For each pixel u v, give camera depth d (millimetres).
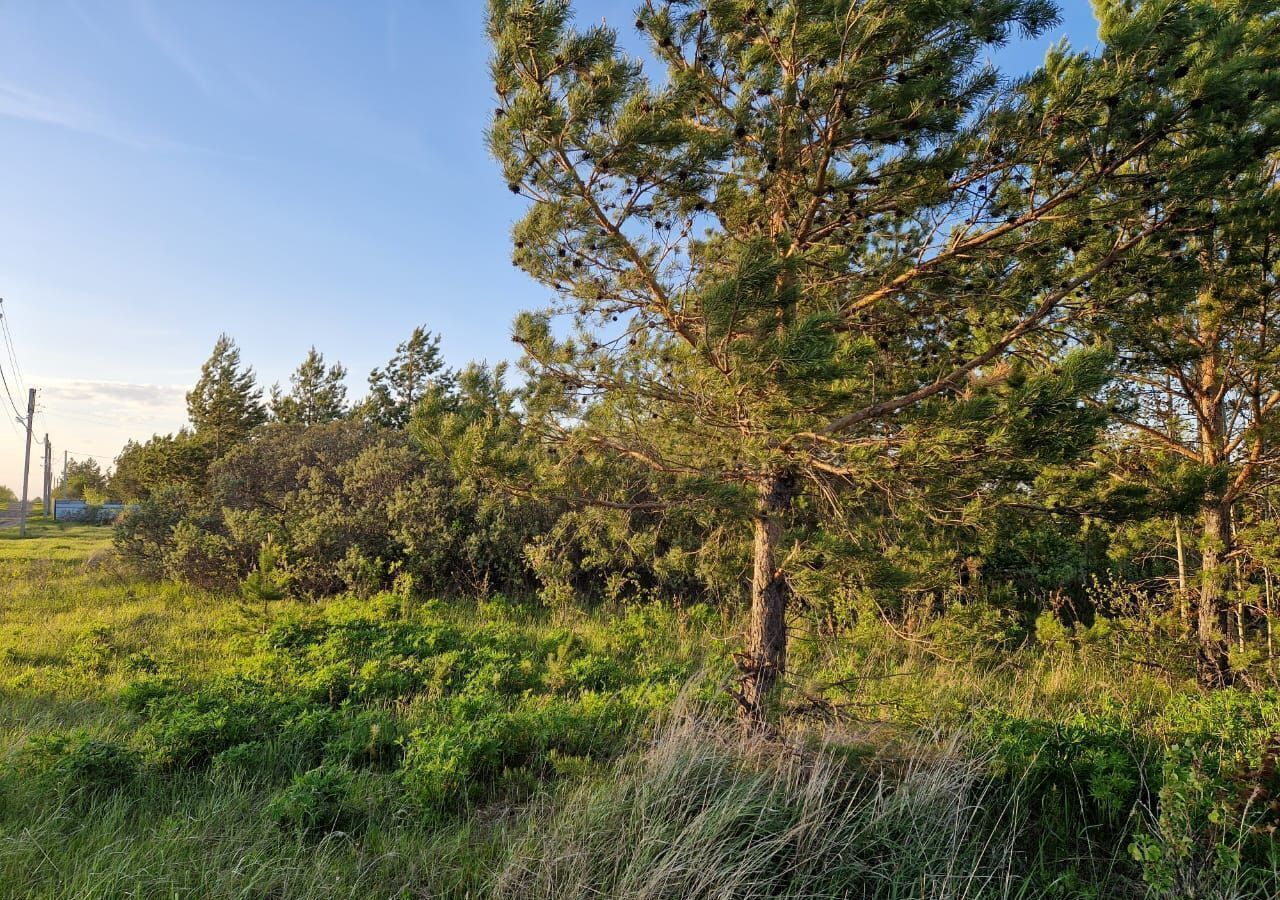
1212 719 4941
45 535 34406
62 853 3789
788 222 4914
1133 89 3998
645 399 5555
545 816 4332
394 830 4203
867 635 5656
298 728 5414
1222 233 5562
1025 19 3988
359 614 10000
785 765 4352
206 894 3439
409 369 26844
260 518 13594
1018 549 5090
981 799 4266
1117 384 5742
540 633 9891
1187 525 7398
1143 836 3492
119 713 6371
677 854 3533
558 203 4695
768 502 5031
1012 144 4254
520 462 4684
